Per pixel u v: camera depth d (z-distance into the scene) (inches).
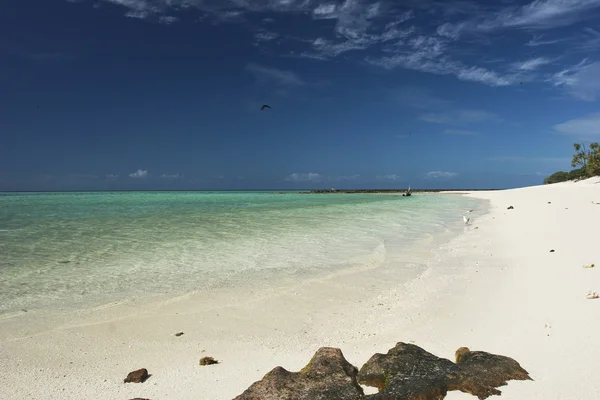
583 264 366.9
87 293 352.5
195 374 204.8
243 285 379.9
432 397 160.4
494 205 1475.1
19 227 794.2
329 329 270.1
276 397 164.4
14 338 257.8
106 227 807.7
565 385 163.3
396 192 5108.3
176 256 513.7
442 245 590.9
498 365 180.7
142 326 277.9
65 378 204.4
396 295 344.8
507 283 349.4
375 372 183.8
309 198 2706.7
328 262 478.9
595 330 215.5
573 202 1127.6
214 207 1524.4
